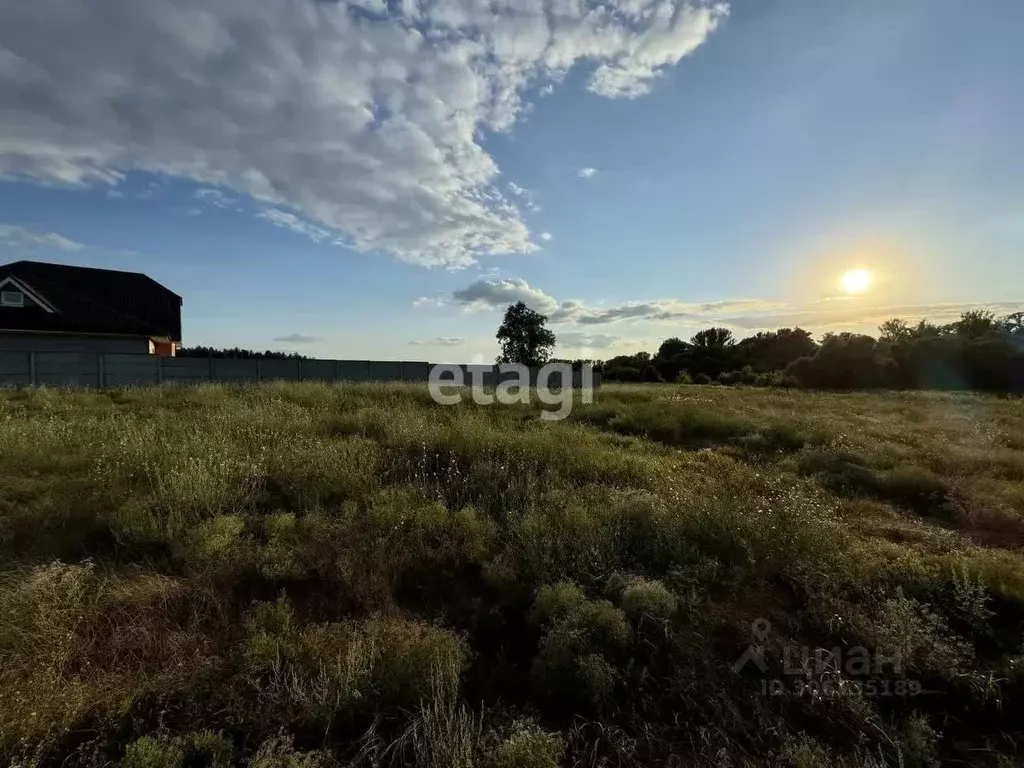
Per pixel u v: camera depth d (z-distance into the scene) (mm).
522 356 57156
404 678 2410
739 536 3850
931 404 19812
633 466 6414
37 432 6262
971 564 3664
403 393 14531
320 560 3502
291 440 6504
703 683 2611
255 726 2199
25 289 22969
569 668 2527
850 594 3363
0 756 1936
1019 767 2229
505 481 5520
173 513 3920
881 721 2404
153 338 27734
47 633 2496
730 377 49781
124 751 2027
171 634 2738
